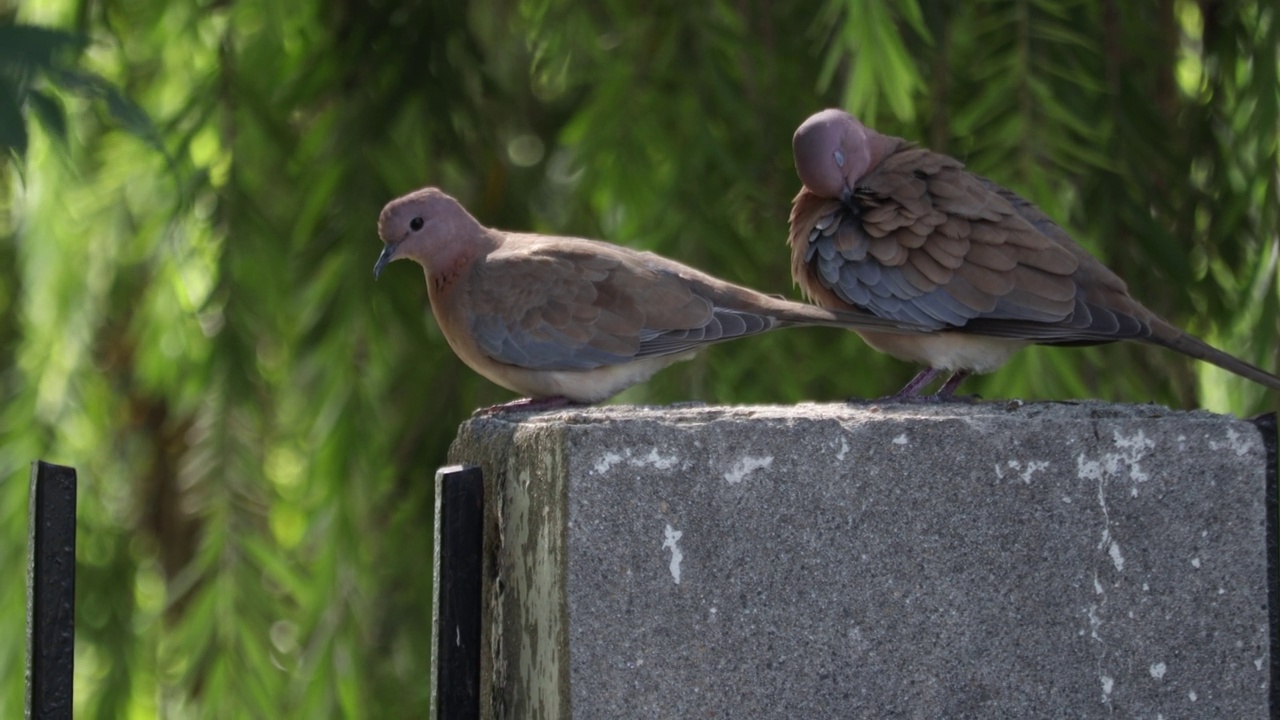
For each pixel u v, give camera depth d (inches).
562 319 290.8
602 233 483.5
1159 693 203.5
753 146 468.1
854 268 308.0
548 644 195.2
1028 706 200.5
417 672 469.1
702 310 291.1
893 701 197.3
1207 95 456.4
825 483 195.8
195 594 446.9
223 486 432.1
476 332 298.0
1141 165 430.0
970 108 422.3
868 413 206.1
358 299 432.8
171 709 464.8
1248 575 205.2
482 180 482.0
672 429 192.9
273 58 454.6
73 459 446.9
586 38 462.9
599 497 190.9
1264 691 205.8
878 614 197.0
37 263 442.6
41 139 420.2
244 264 434.0
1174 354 452.4
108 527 477.4
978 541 199.2
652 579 191.9
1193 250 451.2
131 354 509.0
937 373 311.4
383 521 465.4
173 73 458.0
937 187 312.5
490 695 218.4
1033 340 304.3
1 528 428.1
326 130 450.0
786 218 456.1
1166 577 203.5
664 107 450.3
